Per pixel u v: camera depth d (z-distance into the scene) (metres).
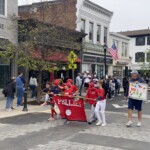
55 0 33.22
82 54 33.22
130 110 12.46
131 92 12.24
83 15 34.19
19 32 22.58
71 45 28.06
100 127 12.22
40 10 31.03
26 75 24.77
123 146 9.24
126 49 47.12
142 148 9.08
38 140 9.78
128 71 48.16
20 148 8.77
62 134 10.77
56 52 21.20
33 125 12.35
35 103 19.52
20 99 18.38
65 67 22.55
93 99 12.81
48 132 11.05
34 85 22.78
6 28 22.88
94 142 9.66
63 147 8.95
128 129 11.90
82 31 34.16
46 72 27.11
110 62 40.81
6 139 9.87
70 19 31.69
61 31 23.27
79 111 12.88
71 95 13.11
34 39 19.39
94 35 36.66
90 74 32.59
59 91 14.30
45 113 15.63
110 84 25.88
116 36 43.03
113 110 17.91
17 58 19.77
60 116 14.08
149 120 14.23
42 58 19.58
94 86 13.97
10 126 12.08
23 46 19.11
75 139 10.02
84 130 11.53
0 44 22.06
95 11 36.72
